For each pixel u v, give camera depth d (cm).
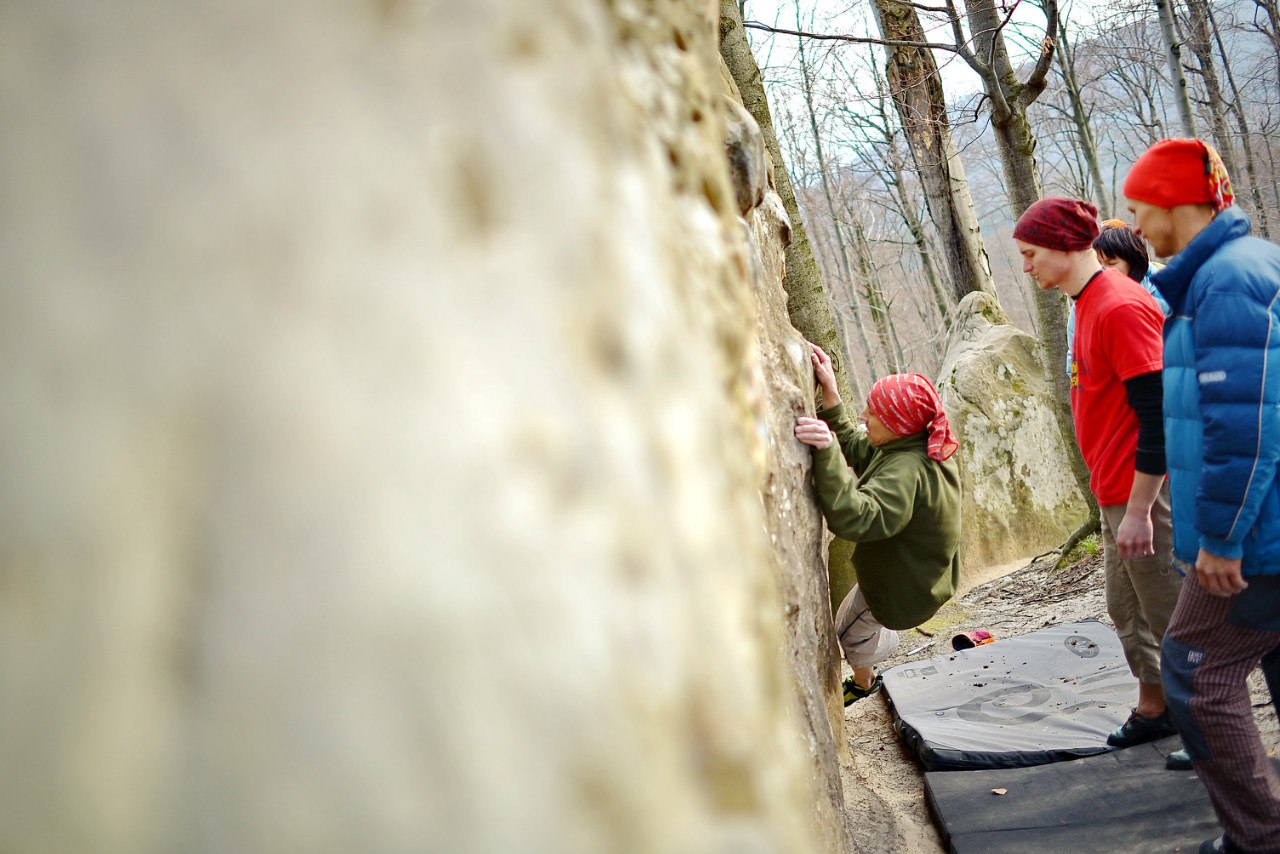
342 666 27
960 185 930
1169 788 274
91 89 34
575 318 36
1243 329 196
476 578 29
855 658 380
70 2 36
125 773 26
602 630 30
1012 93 554
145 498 29
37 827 26
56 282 31
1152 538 271
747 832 32
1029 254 289
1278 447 195
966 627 527
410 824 26
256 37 35
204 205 32
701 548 38
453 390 31
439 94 37
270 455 29
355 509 28
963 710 360
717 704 34
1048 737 325
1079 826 267
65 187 32
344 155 34
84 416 30
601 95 46
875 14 872
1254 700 306
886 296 2681
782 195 455
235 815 26
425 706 27
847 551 461
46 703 27
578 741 28
